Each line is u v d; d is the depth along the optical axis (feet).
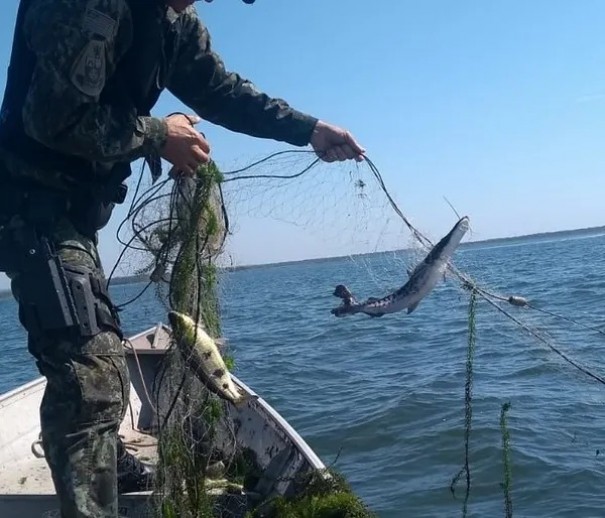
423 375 41.27
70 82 9.02
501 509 22.40
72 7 9.05
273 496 13.87
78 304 9.83
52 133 9.20
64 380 9.78
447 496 23.66
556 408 30.96
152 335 24.11
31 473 16.29
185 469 11.66
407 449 28.32
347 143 13.33
